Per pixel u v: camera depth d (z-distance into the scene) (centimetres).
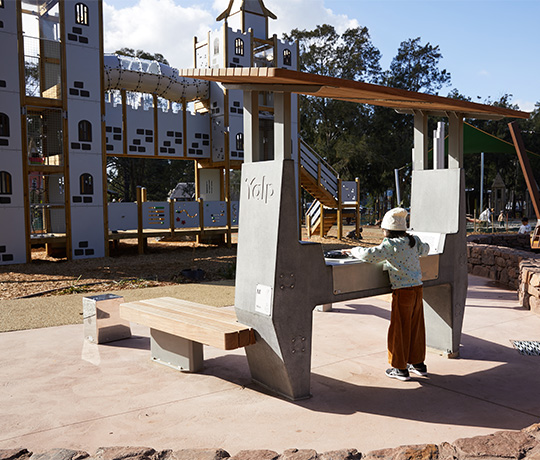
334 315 738
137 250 1917
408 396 421
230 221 2034
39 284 1130
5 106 1456
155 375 484
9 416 384
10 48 1458
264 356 426
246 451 284
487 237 1565
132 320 530
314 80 374
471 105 517
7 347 588
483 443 275
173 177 5694
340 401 411
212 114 2080
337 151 4559
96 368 506
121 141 1858
